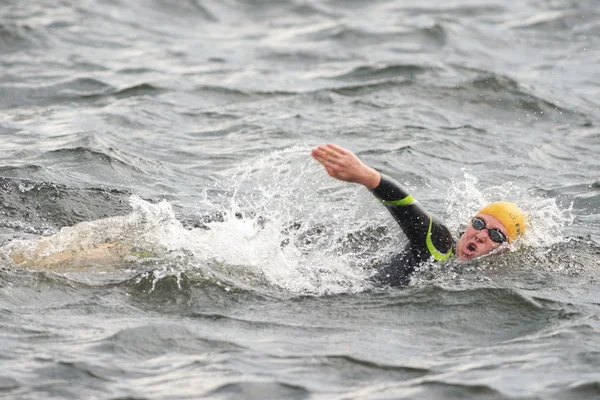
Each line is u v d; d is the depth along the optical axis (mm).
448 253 26625
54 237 26406
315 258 27375
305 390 18203
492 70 54562
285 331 21359
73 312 21922
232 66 54594
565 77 54344
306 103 46906
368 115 45062
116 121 42188
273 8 71500
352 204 31797
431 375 19047
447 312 22766
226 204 31984
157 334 20641
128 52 56750
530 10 71000
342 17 69000
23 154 35750
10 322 21000
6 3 65125
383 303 23391
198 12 69062
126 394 17766
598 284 25578
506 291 23812
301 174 34250
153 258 25594
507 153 40594
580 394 18203
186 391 17953
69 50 55719
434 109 46625
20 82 48250
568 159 40219
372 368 19359
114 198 31484
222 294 23594
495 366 19562
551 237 29266
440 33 62656
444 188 35531
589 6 71250
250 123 42938
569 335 21359
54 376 18344
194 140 40188
